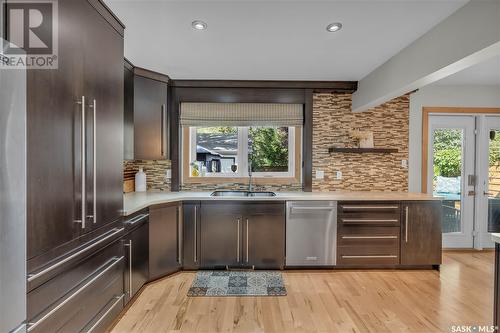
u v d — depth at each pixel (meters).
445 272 3.14
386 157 3.77
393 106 3.76
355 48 2.49
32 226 1.19
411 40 2.32
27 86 1.16
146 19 2.01
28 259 1.17
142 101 3.08
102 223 1.78
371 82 3.15
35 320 1.21
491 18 1.61
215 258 3.16
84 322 1.60
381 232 3.15
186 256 3.15
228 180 3.77
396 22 2.03
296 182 3.78
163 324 2.13
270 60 2.81
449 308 2.37
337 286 2.79
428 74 2.17
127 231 2.24
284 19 2.00
